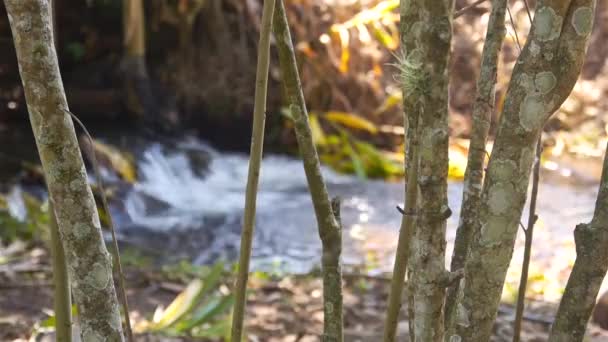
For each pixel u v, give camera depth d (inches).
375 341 110.0
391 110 286.0
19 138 241.4
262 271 156.0
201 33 287.3
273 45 282.4
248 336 111.9
